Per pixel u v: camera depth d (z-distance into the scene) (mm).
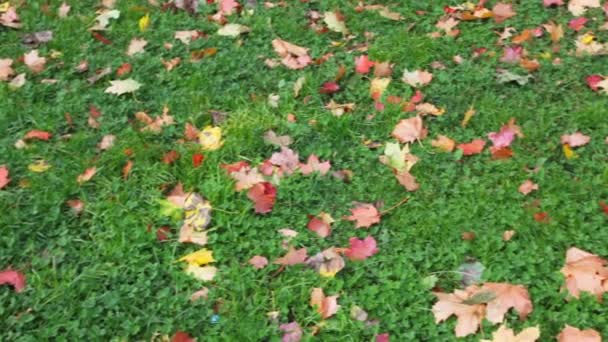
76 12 3434
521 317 2422
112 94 3062
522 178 2730
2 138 2922
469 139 2873
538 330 2373
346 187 2750
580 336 2363
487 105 2955
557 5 3326
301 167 2795
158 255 2594
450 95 3018
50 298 2496
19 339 2418
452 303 2443
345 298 2488
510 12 3307
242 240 2625
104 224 2666
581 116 2887
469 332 2400
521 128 2873
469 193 2699
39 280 2529
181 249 2615
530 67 3076
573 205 2652
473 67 3113
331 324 2436
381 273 2535
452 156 2811
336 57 3195
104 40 3287
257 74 3123
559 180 2711
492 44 3205
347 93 3053
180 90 3072
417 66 3135
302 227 2650
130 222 2658
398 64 3146
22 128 2961
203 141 2885
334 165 2820
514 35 3236
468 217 2641
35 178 2777
